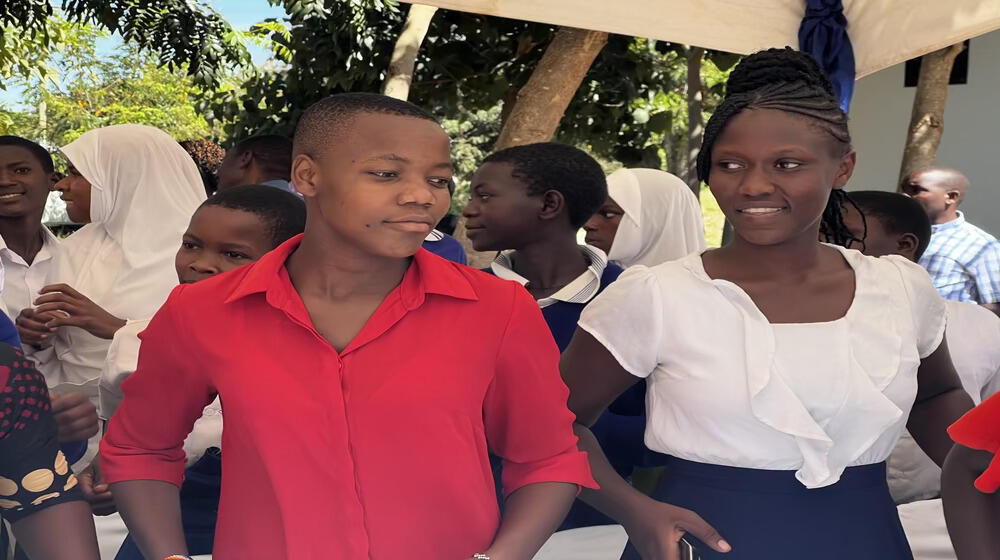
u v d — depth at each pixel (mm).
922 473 2701
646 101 8836
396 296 1440
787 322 1688
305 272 1476
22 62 11836
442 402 1399
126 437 1573
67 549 1505
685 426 1722
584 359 1817
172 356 1479
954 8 3561
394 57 6176
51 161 3537
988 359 2611
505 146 5652
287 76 8258
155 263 3303
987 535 1620
